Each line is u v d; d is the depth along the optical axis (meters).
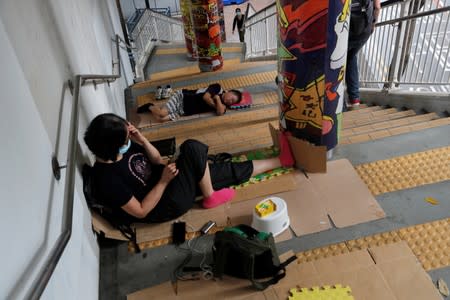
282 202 2.41
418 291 1.94
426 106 3.79
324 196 2.63
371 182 2.71
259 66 6.29
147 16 10.52
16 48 1.74
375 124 3.53
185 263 2.28
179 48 9.40
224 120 4.56
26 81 1.71
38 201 1.50
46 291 1.34
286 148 2.93
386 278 2.02
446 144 2.94
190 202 2.54
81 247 1.99
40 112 1.86
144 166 2.56
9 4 1.79
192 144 2.52
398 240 2.24
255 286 2.04
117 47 5.93
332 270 2.10
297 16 2.38
